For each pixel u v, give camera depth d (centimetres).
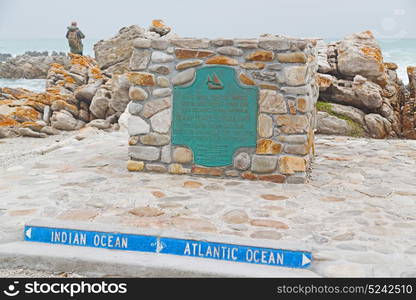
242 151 511
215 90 507
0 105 1180
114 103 1148
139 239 329
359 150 716
